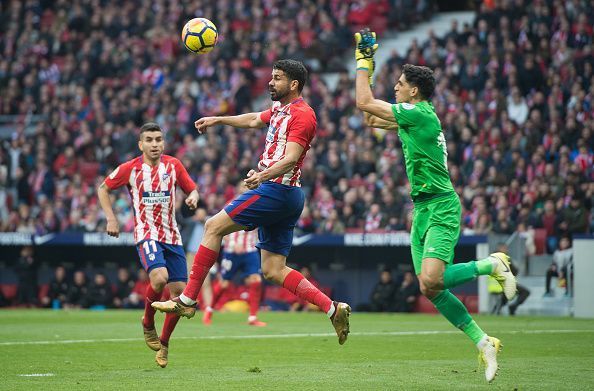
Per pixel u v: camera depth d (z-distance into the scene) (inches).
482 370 727.7
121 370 730.8
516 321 1386.6
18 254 2063.2
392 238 1695.4
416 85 669.3
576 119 1769.2
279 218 693.3
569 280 1574.8
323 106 2089.1
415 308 1732.3
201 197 1882.4
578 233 1573.6
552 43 1988.2
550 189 1664.6
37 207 2137.1
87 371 722.8
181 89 2386.8
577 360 805.9
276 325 1307.8
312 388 613.3
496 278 647.1
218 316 1585.9
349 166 1903.3
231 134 2103.8
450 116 1881.2
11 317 1501.0
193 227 1588.3
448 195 657.0
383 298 1744.6
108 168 2172.7
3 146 2240.4
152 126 813.9
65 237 1930.4
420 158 657.6
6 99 2482.8
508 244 1594.5
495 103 1878.7
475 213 1684.3
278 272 703.1
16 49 2628.0
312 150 1980.8
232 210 684.1
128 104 2333.9
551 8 2046.0
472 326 636.7
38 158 2180.1
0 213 2187.5
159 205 809.5
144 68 2448.3
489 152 1775.3
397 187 1824.6
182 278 815.7
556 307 1587.1
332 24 2372.0
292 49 2314.2
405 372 713.0
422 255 664.4
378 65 2367.1
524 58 1953.7
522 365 762.2
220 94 2239.2
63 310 1797.5
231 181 1942.7
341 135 2000.5
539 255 1635.1
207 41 778.8
